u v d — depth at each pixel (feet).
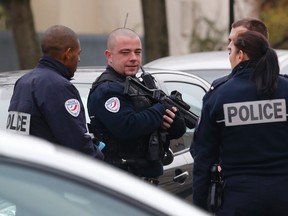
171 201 18.52
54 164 18.29
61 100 31.09
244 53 31.89
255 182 31.14
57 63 32.50
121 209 18.13
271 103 31.35
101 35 122.83
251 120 31.32
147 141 35.22
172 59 62.95
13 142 18.79
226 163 31.83
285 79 32.09
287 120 31.45
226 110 31.48
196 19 146.61
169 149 38.04
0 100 39.75
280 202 31.24
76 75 42.47
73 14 132.36
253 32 31.96
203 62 60.59
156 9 90.63
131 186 18.39
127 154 35.09
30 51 86.58
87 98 37.83
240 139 31.45
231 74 32.30
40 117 31.50
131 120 34.17
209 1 150.30
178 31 148.25
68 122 31.07
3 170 18.29
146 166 35.47
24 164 18.28
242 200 31.30
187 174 41.88
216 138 32.19
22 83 32.04
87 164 18.61
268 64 31.40
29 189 18.25
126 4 138.72
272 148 31.35
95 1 136.46
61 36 32.48
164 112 35.09
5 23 113.50
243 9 140.36
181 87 45.52
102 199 18.20
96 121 35.09
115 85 34.78
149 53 91.20
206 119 32.12
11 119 32.17
